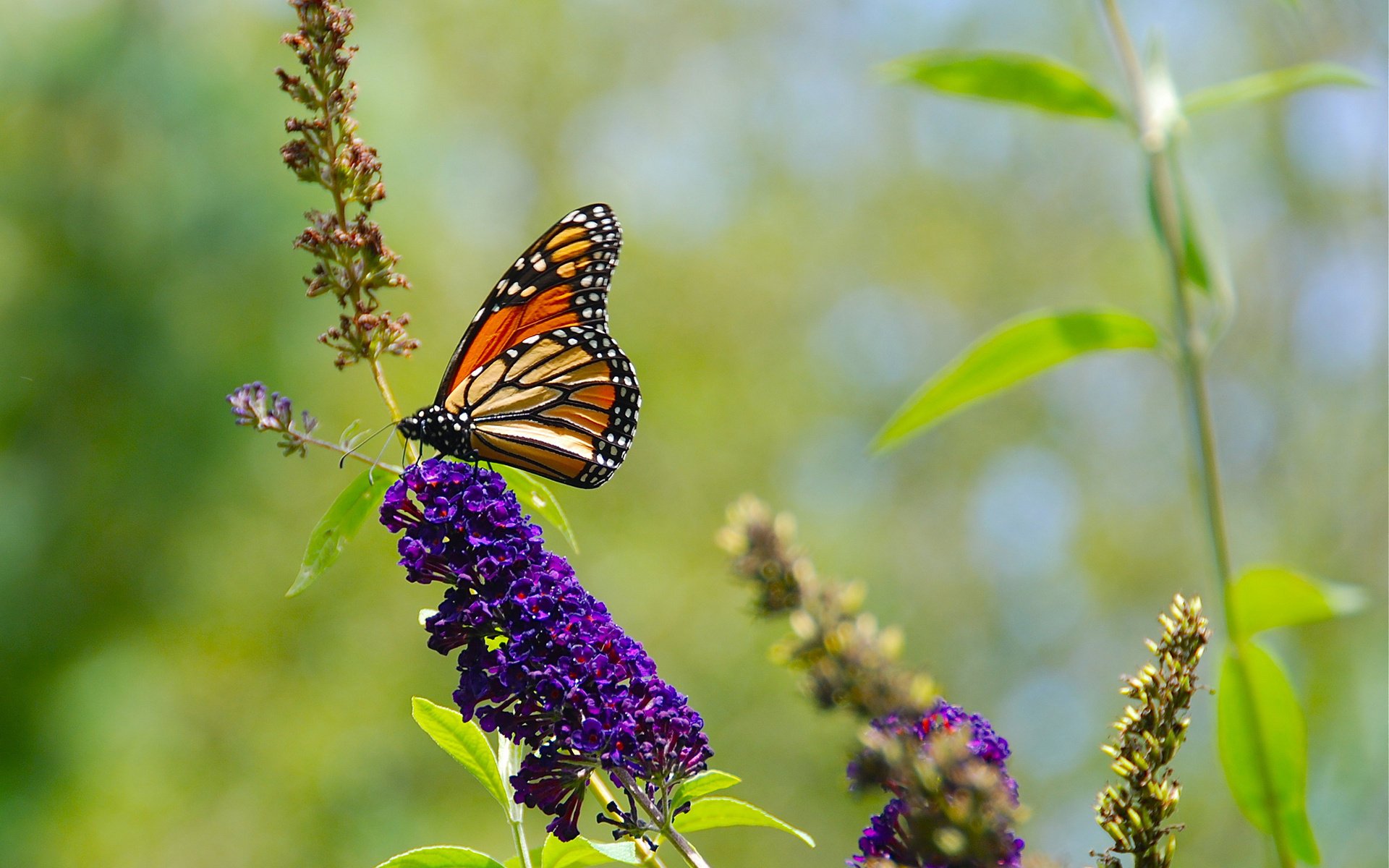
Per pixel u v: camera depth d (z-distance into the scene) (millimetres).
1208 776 15805
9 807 11516
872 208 23297
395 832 14266
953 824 2000
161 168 11797
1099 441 22484
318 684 14906
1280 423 16328
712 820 3076
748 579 2217
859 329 23016
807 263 22312
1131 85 3662
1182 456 21484
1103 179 22672
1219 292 3381
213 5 12438
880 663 2100
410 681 15477
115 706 12023
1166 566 21281
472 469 3227
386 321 3441
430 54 19734
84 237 11789
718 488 19500
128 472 11898
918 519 22500
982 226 23156
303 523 14531
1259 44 17297
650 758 2898
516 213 21219
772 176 22984
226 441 12180
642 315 20109
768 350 21094
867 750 2041
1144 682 2539
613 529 18578
